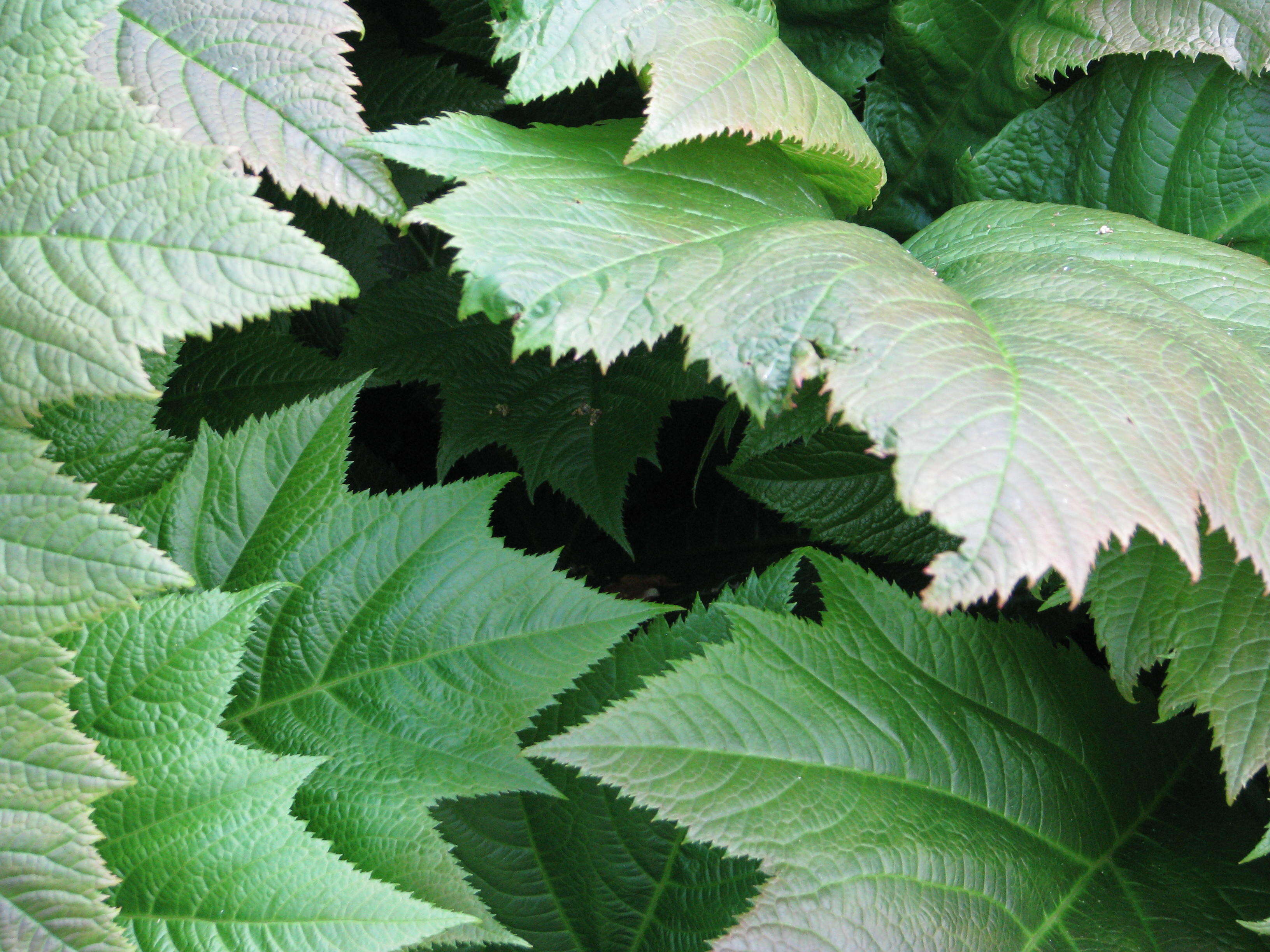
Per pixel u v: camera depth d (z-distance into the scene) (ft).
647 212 2.10
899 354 1.94
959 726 2.22
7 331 1.93
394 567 2.20
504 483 2.23
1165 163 2.46
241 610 2.10
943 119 2.60
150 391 1.93
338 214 2.57
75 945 1.94
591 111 2.70
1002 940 2.14
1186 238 2.27
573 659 2.17
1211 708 2.11
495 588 2.19
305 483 2.22
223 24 2.05
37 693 1.95
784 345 1.96
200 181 1.95
